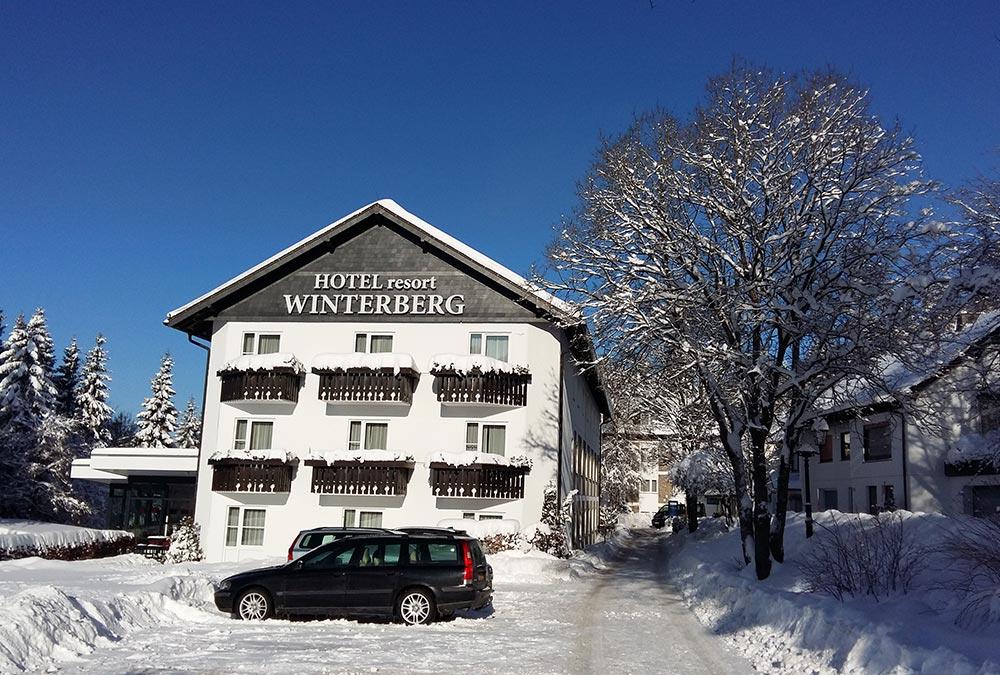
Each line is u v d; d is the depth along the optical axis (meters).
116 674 9.39
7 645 9.59
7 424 49.19
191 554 29.50
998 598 10.27
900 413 20.31
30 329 52.84
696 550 31.89
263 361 29.97
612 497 61.75
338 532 19.33
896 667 8.65
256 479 29.36
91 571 22.31
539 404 29.77
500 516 28.86
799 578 16.56
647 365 22.22
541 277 23.23
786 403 23.16
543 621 15.15
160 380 73.06
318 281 31.42
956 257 15.38
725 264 20.92
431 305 30.66
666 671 10.34
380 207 31.17
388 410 30.06
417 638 12.62
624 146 21.97
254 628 13.27
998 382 18.45
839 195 18.77
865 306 17.98
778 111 20.42
